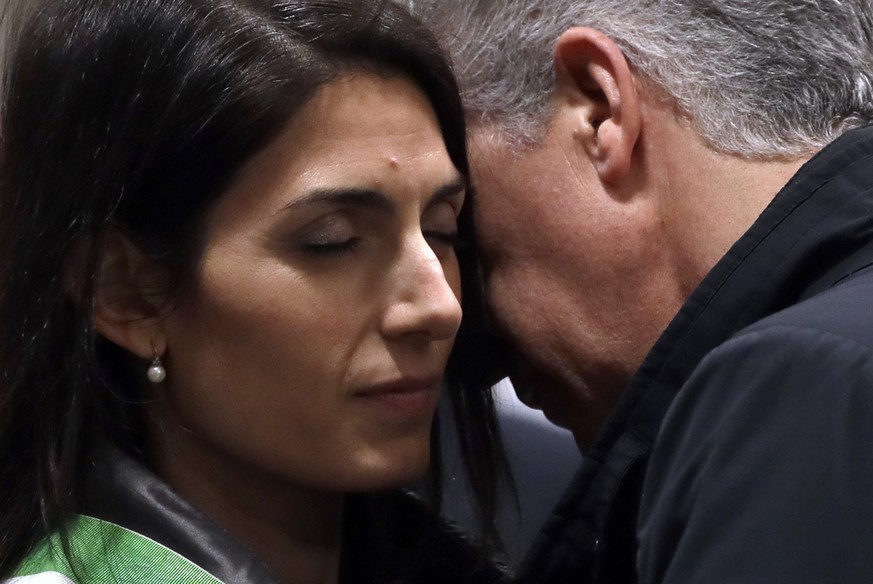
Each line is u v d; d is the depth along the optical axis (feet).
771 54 12.62
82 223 11.66
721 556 8.91
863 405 8.59
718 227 12.63
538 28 13.46
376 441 12.04
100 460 12.40
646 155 13.09
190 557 11.88
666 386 11.89
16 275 12.13
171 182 11.37
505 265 14.17
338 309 11.62
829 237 10.79
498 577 15.60
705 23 12.86
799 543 8.54
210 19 11.25
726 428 9.27
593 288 13.58
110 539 11.90
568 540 12.80
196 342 11.84
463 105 13.87
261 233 11.39
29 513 12.26
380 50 11.59
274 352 11.59
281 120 11.14
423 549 15.47
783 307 11.10
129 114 11.35
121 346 12.17
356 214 11.54
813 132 12.43
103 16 11.52
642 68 12.96
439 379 12.50
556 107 13.50
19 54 12.18
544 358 14.21
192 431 12.41
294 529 13.39
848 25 12.70
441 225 12.48
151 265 11.76
